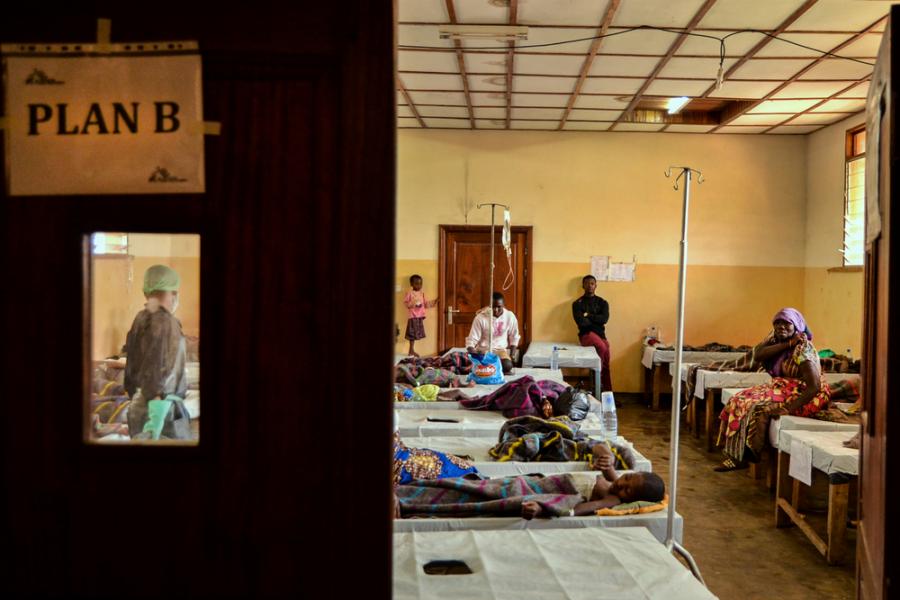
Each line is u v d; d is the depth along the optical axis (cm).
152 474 136
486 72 655
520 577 216
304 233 135
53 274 134
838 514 394
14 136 134
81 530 136
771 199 916
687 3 473
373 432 136
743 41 550
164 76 135
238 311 136
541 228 926
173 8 135
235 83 135
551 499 289
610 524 280
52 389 134
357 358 135
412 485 311
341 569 137
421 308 909
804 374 511
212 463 136
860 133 803
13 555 136
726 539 440
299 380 136
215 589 137
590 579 215
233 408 136
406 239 929
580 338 898
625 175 922
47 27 135
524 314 932
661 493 300
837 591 366
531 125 890
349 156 135
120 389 285
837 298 835
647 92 720
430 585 210
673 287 923
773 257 919
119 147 134
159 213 135
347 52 135
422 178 927
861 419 208
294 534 137
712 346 881
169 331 281
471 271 932
